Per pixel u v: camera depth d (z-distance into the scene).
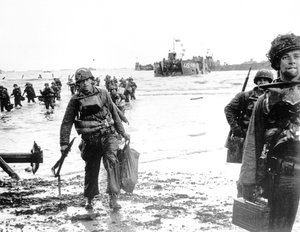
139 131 15.19
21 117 24.05
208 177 7.86
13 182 7.73
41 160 7.11
